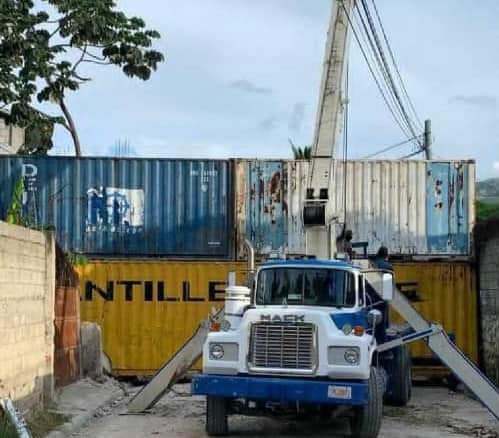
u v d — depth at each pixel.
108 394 15.27
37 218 18.69
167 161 18.95
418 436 11.61
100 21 22.31
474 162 19.05
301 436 11.69
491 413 12.79
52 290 13.33
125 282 18.56
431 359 18.67
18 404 11.35
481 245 18.36
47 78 21.77
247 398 11.03
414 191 19.05
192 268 18.56
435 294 18.78
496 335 17.28
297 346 10.96
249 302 12.21
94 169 18.92
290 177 18.92
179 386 17.52
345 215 17.48
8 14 21.33
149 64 23.30
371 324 12.17
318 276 12.03
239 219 18.86
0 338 10.60
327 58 14.06
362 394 10.65
